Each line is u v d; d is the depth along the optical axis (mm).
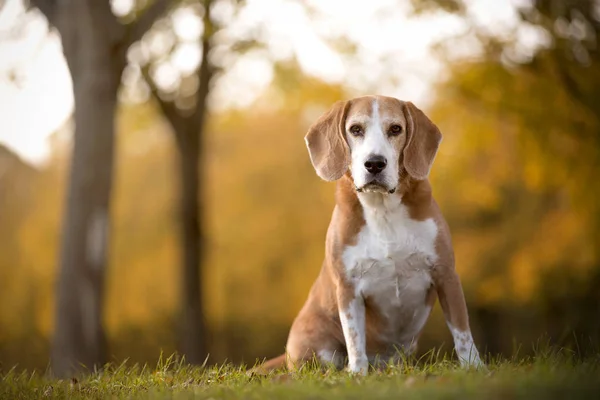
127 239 24156
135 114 15273
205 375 5043
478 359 4695
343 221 5039
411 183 4934
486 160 14703
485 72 12797
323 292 5426
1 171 25000
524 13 11992
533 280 15188
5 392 5043
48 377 6605
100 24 10734
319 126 5254
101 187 10867
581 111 12570
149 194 24578
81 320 10781
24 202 24906
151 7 10984
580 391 3051
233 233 23078
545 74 12547
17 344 23656
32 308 23781
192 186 14508
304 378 4281
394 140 4914
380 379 4129
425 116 5082
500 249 16141
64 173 24906
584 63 12250
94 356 10750
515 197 16359
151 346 23141
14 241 24375
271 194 23328
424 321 5223
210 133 22031
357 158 4867
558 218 15078
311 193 23016
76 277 10812
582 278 14711
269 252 22719
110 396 4512
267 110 23312
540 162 13164
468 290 16641
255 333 23250
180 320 15141
